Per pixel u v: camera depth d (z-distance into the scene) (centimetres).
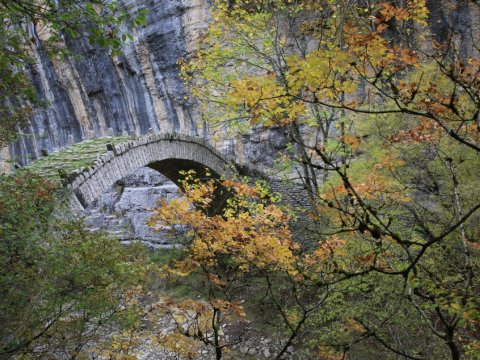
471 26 1137
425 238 604
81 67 2270
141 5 1933
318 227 775
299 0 1141
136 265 672
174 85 2009
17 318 511
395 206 657
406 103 327
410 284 342
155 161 1148
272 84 409
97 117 2366
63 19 499
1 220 543
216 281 623
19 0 484
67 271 552
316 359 825
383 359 668
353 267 622
